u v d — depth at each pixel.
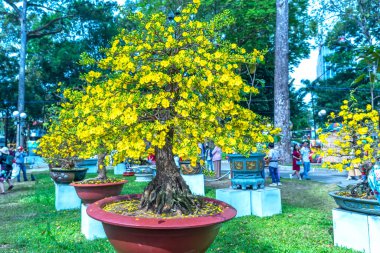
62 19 21.05
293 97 24.30
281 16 13.49
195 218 2.26
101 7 20.75
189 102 2.35
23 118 18.83
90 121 2.38
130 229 2.23
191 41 2.64
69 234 4.43
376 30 22.03
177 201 2.62
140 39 2.74
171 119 2.42
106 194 4.50
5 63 22.75
